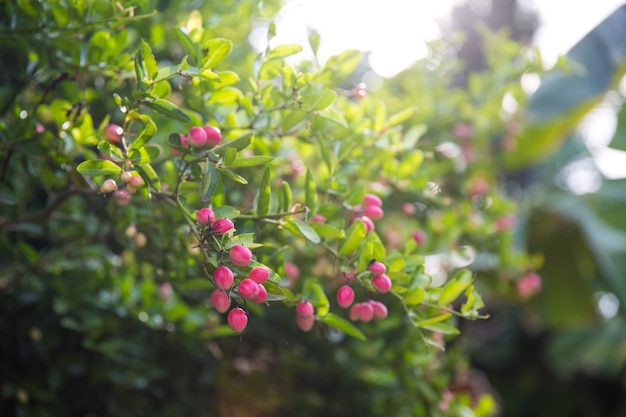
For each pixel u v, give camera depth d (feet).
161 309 3.53
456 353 4.41
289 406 4.28
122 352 3.83
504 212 4.68
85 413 4.00
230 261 2.36
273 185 3.35
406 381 4.01
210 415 4.25
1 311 3.68
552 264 8.39
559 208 8.20
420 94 4.96
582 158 11.86
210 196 2.45
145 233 3.18
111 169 2.56
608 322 9.70
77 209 3.55
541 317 8.67
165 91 2.57
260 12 3.95
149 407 4.01
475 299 2.89
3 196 3.10
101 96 3.68
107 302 3.55
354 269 2.68
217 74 2.69
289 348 4.11
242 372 4.26
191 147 2.55
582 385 11.59
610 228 8.10
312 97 2.80
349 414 4.28
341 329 2.76
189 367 4.14
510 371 11.55
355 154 3.29
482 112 5.08
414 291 2.71
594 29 7.62
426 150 4.36
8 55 3.50
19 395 3.62
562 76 7.51
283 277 2.84
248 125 2.94
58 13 2.93
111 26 2.94
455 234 4.12
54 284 3.51
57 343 3.83
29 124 3.03
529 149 8.34
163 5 3.64
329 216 2.81
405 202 3.91
